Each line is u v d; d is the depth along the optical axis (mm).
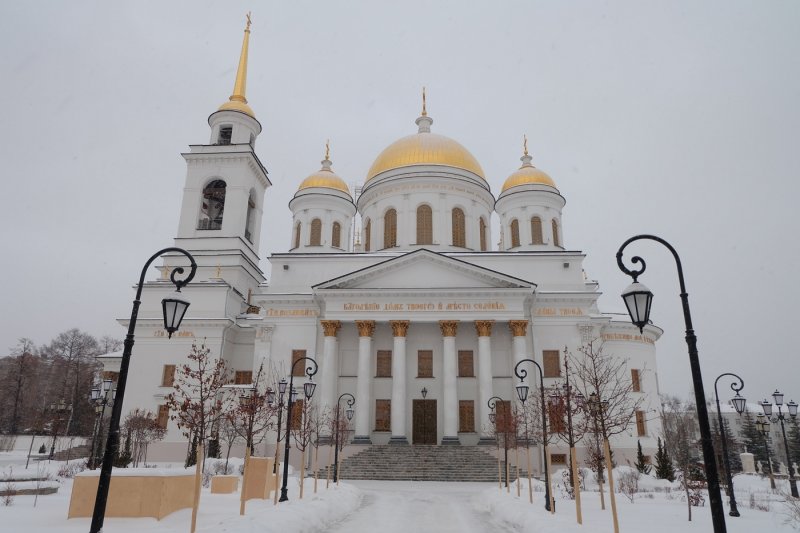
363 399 39250
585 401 24062
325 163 54562
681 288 11078
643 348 44406
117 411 10883
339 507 19156
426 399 40844
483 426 38250
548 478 18484
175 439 42000
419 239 48594
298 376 41688
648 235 11531
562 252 44562
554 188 49781
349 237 52281
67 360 86125
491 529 16375
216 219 49500
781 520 17625
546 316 41844
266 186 55000
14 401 74375
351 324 42406
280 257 45969
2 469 29359
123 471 16062
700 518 17594
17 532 13164
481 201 51719
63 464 35250
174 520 15352
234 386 38500
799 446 67500
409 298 40906
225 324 44250
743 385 23594
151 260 12000
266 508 17562
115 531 13523
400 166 50594
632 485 28219
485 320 40000
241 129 50969
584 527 14133
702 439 9945
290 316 43156
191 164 49719
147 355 44438
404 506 21484
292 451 39156
